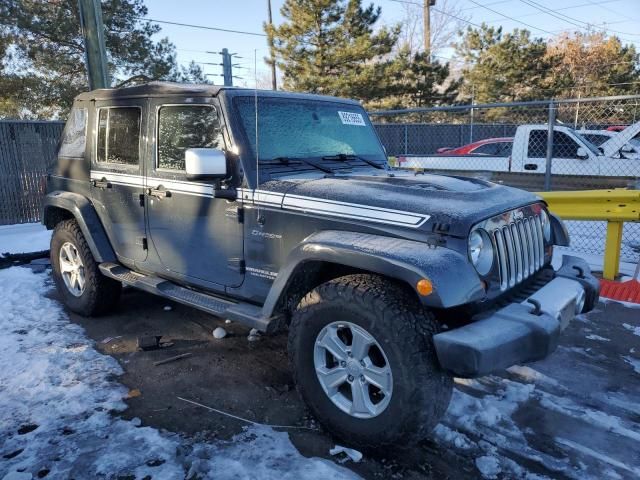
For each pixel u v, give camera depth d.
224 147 3.41
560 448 2.90
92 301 4.71
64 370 3.78
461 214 2.66
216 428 3.09
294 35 22.08
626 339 4.34
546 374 3.75
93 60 8.46
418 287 2.45
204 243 3.64
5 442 2.93
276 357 4.05
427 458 2.81
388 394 2.64
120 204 4.29
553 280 3.26
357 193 2.98
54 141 9.53
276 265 3.22
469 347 2.37
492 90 31.42
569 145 10.55
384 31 22.19
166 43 18.84
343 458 2.81
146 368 3.85
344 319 2.75
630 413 3.25
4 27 15.98
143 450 2.86
